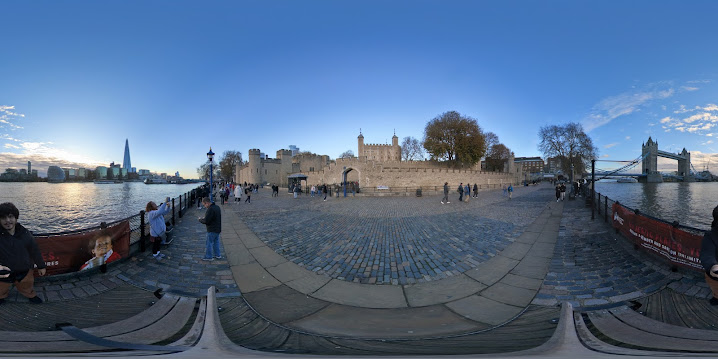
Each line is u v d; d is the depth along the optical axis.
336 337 3.76
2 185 158.25
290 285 5.86
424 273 6.54
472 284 5.87
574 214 14.52
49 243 5.37
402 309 4.82
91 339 2.88
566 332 3.22
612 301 4.82
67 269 5.56
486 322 4.29
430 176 43.41
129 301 4.85
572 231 10.30
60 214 33.19
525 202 22.83
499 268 6.75
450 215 15.41
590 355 2.51
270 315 4.58
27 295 4.39
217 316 3.94
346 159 44.53
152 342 3.27
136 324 3.79
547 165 132.62
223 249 8.47
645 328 3.72
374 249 8.49
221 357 2.56
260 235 10.47
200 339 3.12
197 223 12.91
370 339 3.66
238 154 95.50
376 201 25.25
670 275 5.57
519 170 78.75
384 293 5.50
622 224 8.45
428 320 4.39
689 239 5.41
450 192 37.62
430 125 56.62
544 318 4.36
